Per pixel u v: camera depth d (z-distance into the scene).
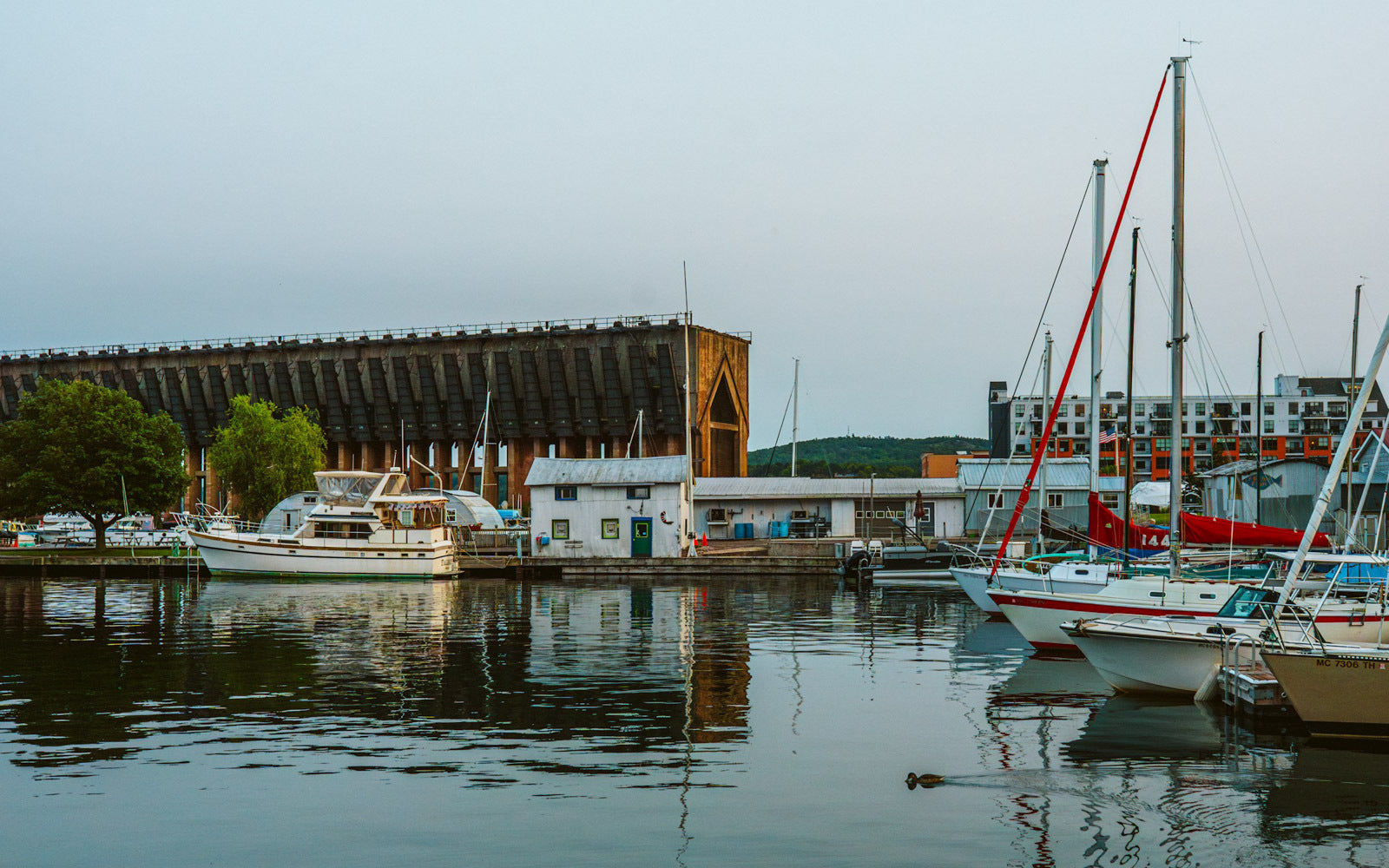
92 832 15.33
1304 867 14.19
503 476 156.38
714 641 34.84
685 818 15.87
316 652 32.03
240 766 18.48
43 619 42.16
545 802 16.56
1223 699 23.94
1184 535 35.28
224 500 128.75
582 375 125.19
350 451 139.38
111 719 22.25
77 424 79.62
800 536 81.50
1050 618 32.47
